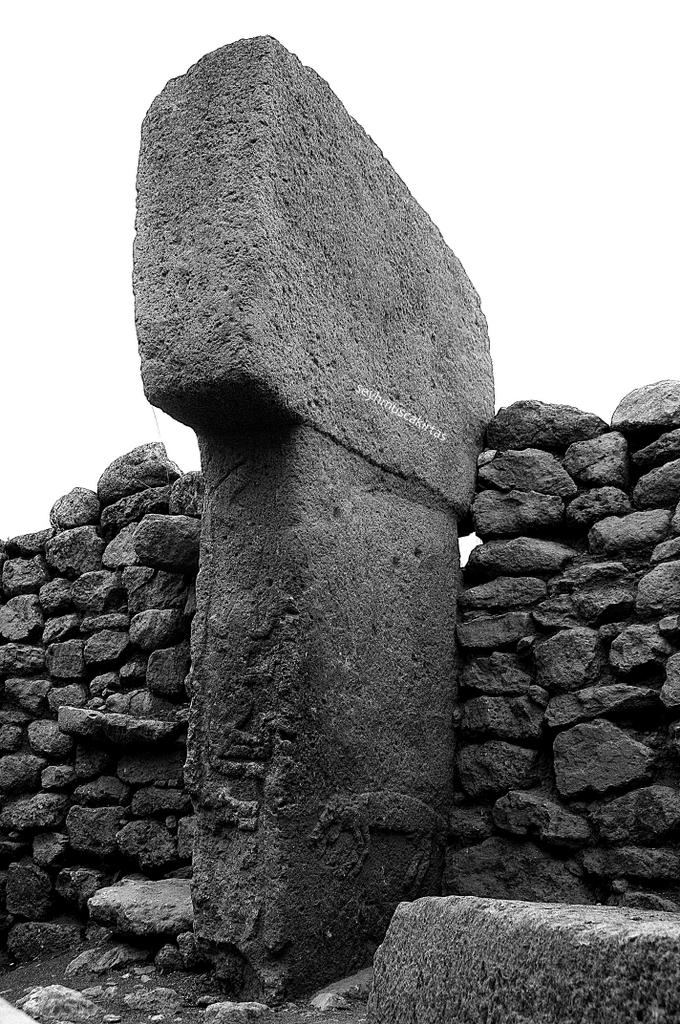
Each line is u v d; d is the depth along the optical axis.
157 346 3.13
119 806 4.32
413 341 3.83
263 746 3.12
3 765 4.66
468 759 3.74
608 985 1.81
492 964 2.05
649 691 3.46
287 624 3.14
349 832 3.24
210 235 3.11
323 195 3.38
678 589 3.52
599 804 3.46
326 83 3.48
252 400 3.08
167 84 3.34
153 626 4.37
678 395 3.86
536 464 4.01
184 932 3.43
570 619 3.72
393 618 3.55
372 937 3.27
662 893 3.27
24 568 4.94
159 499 4.56
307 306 3.24
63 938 4.20
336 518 3.33
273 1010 2.90
